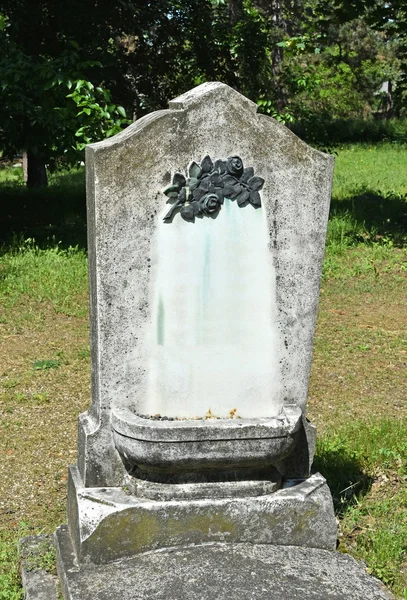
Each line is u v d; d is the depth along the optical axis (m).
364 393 6.65
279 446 3.71
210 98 3.70
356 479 4.89
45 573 3.81
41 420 6.00
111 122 10.45
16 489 4.97
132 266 3.73
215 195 3.77
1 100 10.51
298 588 3.37
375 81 36.34
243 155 3.79
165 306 3.82
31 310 8.66
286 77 15.37
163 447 3.61
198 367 3.92
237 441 3.66
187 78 15.07
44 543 4.08
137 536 3.66
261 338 3.97
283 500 3.79
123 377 3.82
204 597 3.27
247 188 3.81
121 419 3.68
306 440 4.01
